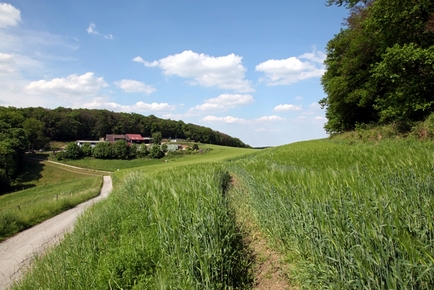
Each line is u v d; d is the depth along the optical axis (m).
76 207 18.28
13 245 9.98
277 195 5.14
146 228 5.66
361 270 2.45
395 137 16.47
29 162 69.69
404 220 2.74
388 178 4.74
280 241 4.96
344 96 27.28
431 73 14.69
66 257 5.34
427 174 4.09
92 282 4.07
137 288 3.78
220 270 3.91
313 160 10.61
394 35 17.27
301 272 3.74
